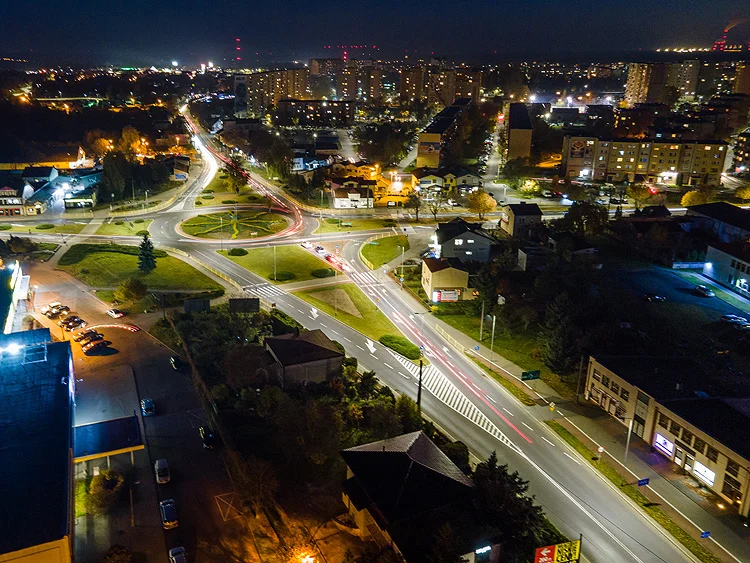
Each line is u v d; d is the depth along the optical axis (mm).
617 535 42719
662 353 66375
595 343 66312
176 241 113938
